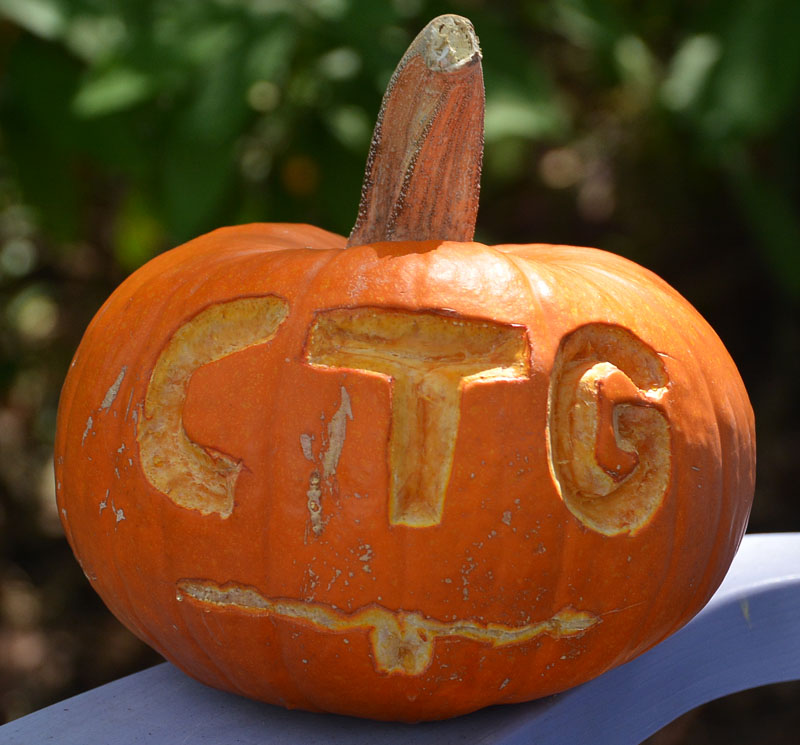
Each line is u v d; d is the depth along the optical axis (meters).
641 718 0.58
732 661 0.61
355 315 0.51
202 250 0.55
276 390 0.50
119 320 0.54
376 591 0.49
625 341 0.52
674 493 0.52
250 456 0.50
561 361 0.51
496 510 0.49
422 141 0.53
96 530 0.53
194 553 0.51
